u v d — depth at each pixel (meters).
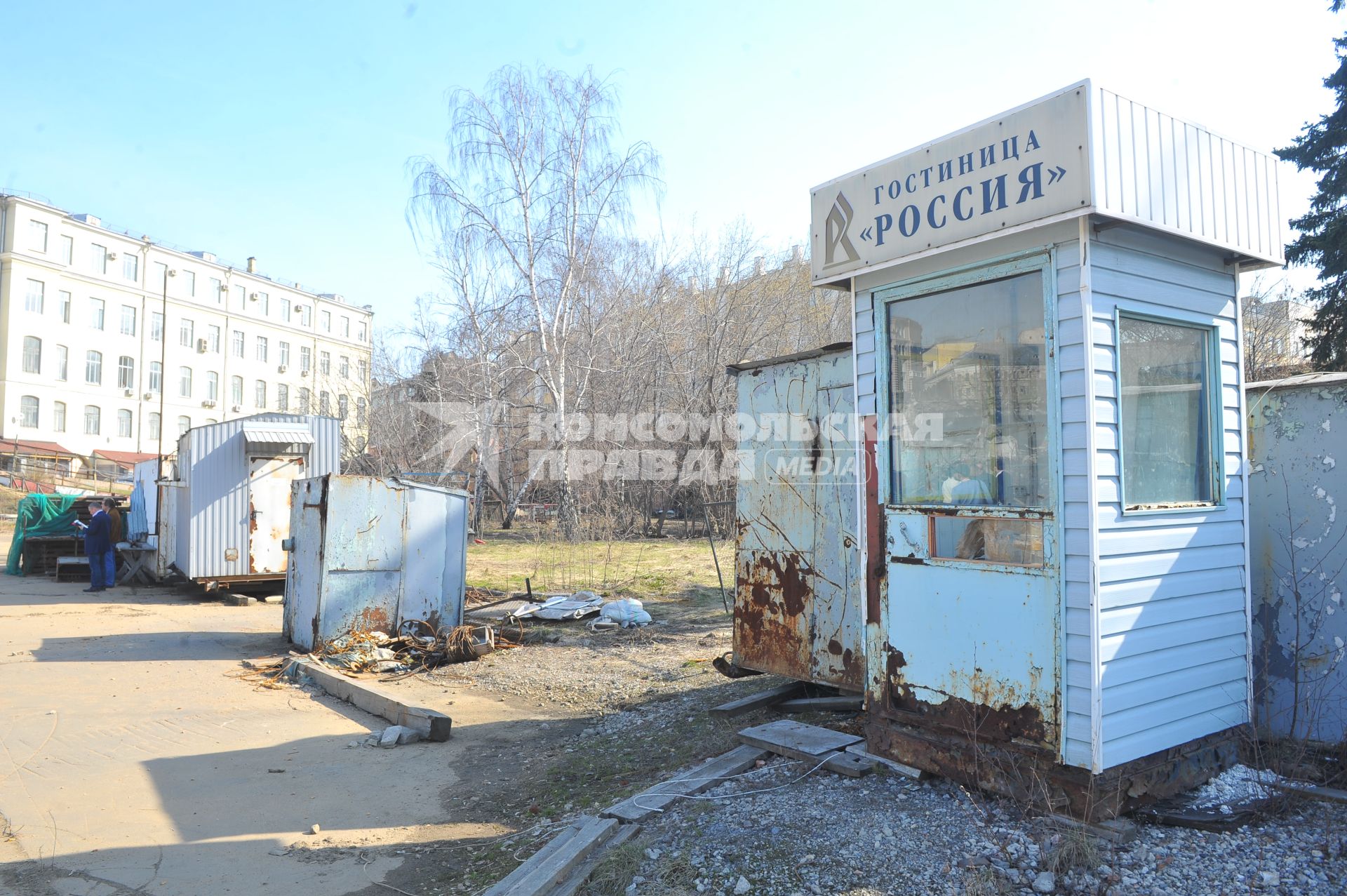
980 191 4.05
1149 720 3.80
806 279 27.86
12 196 46.25
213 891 3.88
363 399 33.56
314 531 9.66
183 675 8.67
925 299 4.46
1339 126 18.88
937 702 4.26
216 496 14.48
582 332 26.08
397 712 6.84
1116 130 3.69
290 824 4.73
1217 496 4.26
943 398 4.37
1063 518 3.74
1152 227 3.81
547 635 10.43
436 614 10.04
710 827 3.98
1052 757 3.74
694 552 19.55
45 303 47.78
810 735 5.07
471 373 26.86
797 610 6.26
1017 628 3.90
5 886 3.89
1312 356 19.78
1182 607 4.00
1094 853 3.33
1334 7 18.83
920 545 4.38
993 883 3.22
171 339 54.84
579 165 25.12
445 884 3.92
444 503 10.16
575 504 22.97
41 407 47.47
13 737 6.41
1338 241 18.61
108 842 4.44
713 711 6.24
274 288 62.72
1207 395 4.30
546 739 6.38
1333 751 4.30
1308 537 4.55
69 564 17.66
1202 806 3.81
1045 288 3.85
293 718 7.08
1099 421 3.68
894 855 3.50
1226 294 4.41
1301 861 3.31
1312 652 4.50
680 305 27.12
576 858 3.79
